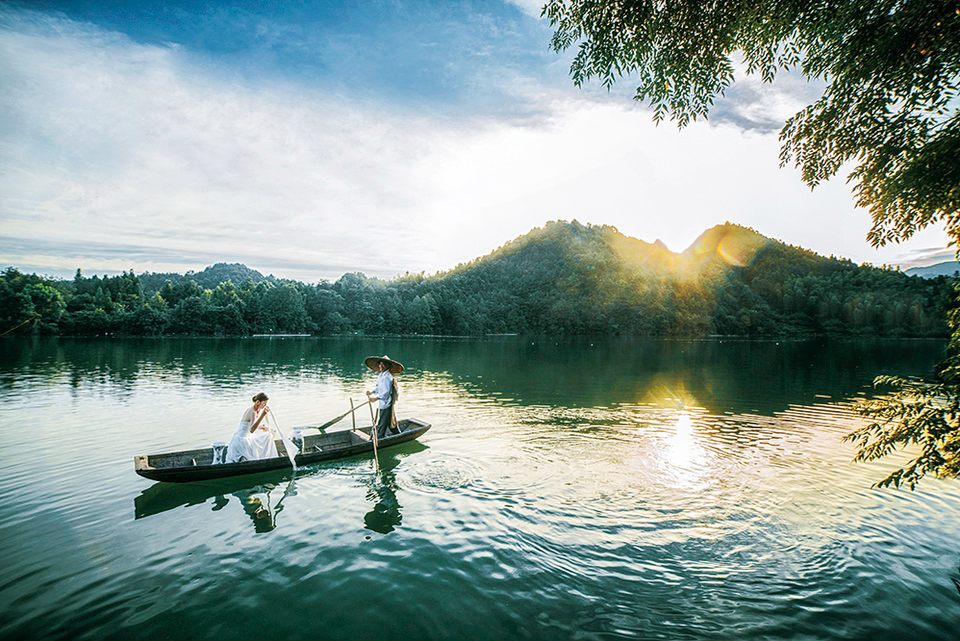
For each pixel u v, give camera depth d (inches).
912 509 295.1
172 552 241.8
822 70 231.6
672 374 1090.1
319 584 214.4
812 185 239.1
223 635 180.7
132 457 396.2
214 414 568.1
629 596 207.5
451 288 6968.5
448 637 180.9
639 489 328.5
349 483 341.4
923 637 182.2
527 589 211.9
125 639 177.5
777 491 325.1
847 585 215.9
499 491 325.1
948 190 186.1
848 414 592.7
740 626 188.4
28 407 605.0
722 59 239.5
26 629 181.6
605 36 242.1
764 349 2380.7
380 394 457.7
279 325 4212.6
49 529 266.4
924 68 187.8
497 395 751.1
